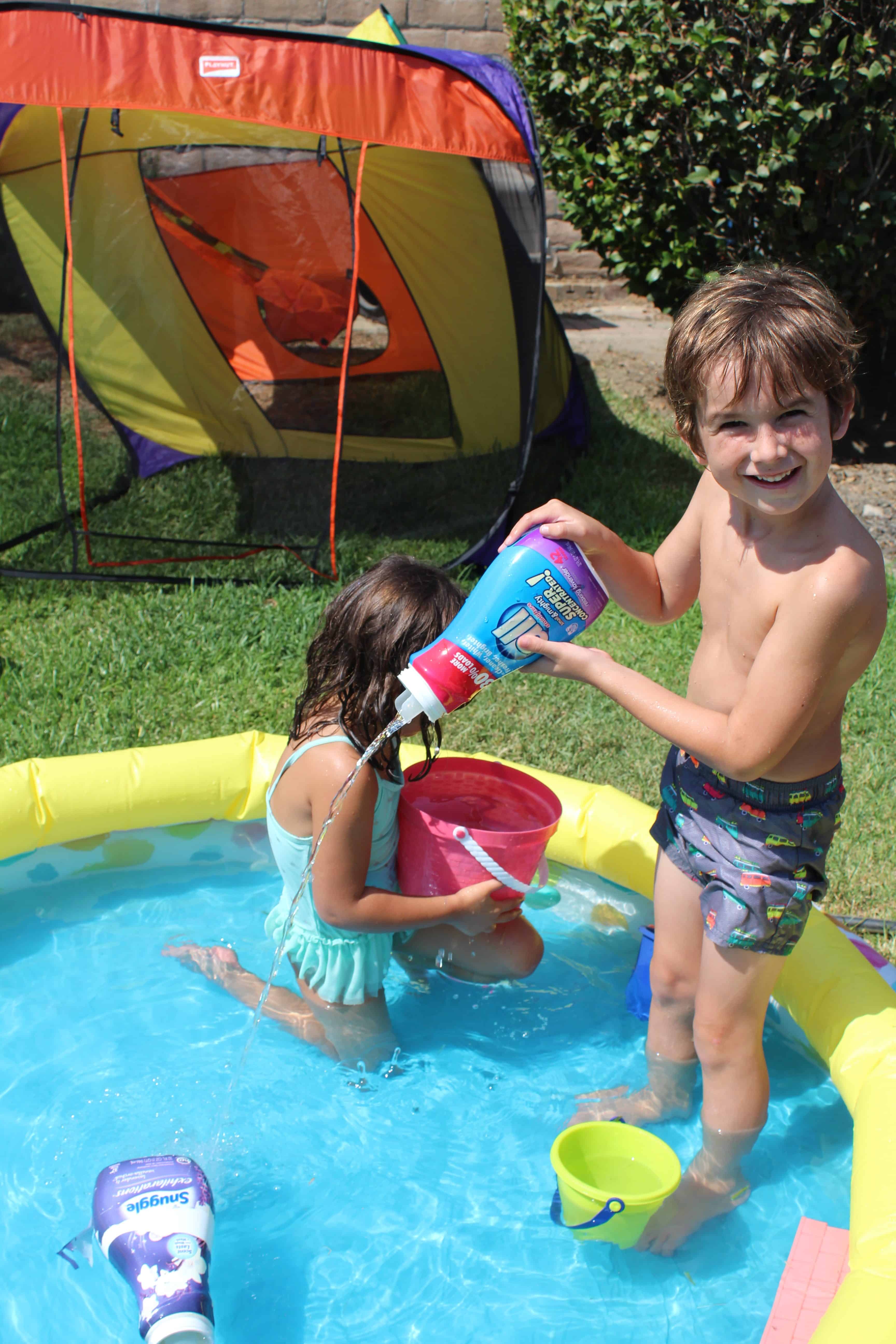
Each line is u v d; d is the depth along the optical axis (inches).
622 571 82.3
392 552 195.3
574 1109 83.7
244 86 157.2
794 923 75.9
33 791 108.7
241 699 151.5
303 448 210.2
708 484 82.3
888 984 87.4
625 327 377.1
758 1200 76.2
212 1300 67.0
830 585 67.6
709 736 70.5
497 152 174.2
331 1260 70.6
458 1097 84.8
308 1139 80.0
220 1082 84.4
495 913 91.4
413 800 101.5
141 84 153.0
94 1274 68.4
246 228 200.2
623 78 231.8
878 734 149.9
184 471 205.0
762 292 65.7
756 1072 78.3
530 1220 74.1
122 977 95.3
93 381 198.8
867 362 262.7
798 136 214.1
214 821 114.9
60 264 191.5
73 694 149.1
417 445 213.6
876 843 125.6
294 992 93.4
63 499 184.9
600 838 110.9
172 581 185.2
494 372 207.9
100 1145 77.8
